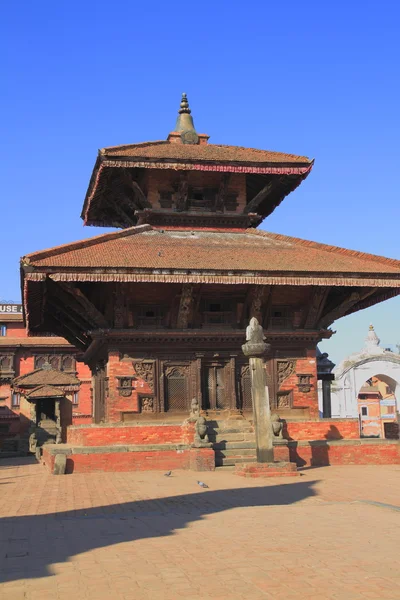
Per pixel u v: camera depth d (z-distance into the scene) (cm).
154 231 3256
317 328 3059
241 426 2869
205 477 2245
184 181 3272
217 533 1170
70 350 7000
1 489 2130
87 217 3859
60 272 2528
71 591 797
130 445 2555
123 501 1725
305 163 3309
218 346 2941
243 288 2991
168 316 2930
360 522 1259
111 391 2817
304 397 3003
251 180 3619
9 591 796
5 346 6825
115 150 3178
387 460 2731
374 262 3025
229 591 788
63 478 2328
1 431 6550
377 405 7925
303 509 1462
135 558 971
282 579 835
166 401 2875
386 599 741
